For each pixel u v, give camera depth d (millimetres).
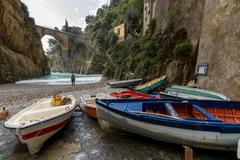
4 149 5605
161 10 26703
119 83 20938
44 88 20031
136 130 5832
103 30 74250
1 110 9664
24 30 40344
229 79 9359
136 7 44719
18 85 23812
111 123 6406
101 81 32375
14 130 4844
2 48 28578
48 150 5488
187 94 10289
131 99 7270
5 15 32031
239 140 4594
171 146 5746
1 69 26312
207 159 4953
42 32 78250
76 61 89562
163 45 21141
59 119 6188
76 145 5805
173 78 16203
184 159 4754
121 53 44094
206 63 11789
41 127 5297
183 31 18531
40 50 49188
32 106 7664
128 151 5395
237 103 6746
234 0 9734
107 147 5652
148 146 5734
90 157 5027
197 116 6820
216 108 6891
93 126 7605
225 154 5223
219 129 4773
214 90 10492
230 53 9516
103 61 70562
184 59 16016
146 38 28766
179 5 20656
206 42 12219
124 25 50000
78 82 29953
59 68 99625
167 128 5242
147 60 22609
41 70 47719
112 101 7027
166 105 6742
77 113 9586
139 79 21688
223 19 10570
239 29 9047
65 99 9039
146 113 5789
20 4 41656
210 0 12477
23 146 5805
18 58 33438
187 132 5047
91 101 9117
